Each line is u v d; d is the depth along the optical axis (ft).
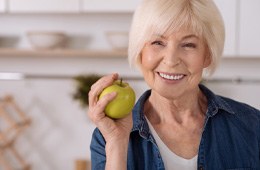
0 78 8.18
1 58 8.23
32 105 8.30
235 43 6.65
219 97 3.49
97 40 7.90
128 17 7.80
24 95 8.29
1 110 7.92
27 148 8.36
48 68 8.16
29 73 8.21
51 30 7.98
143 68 2.99
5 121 8.31
